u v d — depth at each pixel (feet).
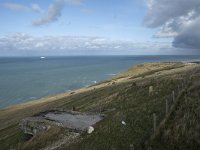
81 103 202.69
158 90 152.66
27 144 114.83
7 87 599.57
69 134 107.55
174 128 82.48
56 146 101.91
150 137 81.71
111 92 200.44
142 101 141.90
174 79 173.88
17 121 225.15
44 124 122.31
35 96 488.02
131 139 86.58
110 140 89.56
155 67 410.72
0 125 241.55
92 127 102.37
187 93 113.91
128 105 143.13
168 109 102.27
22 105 337.93
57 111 146.51
